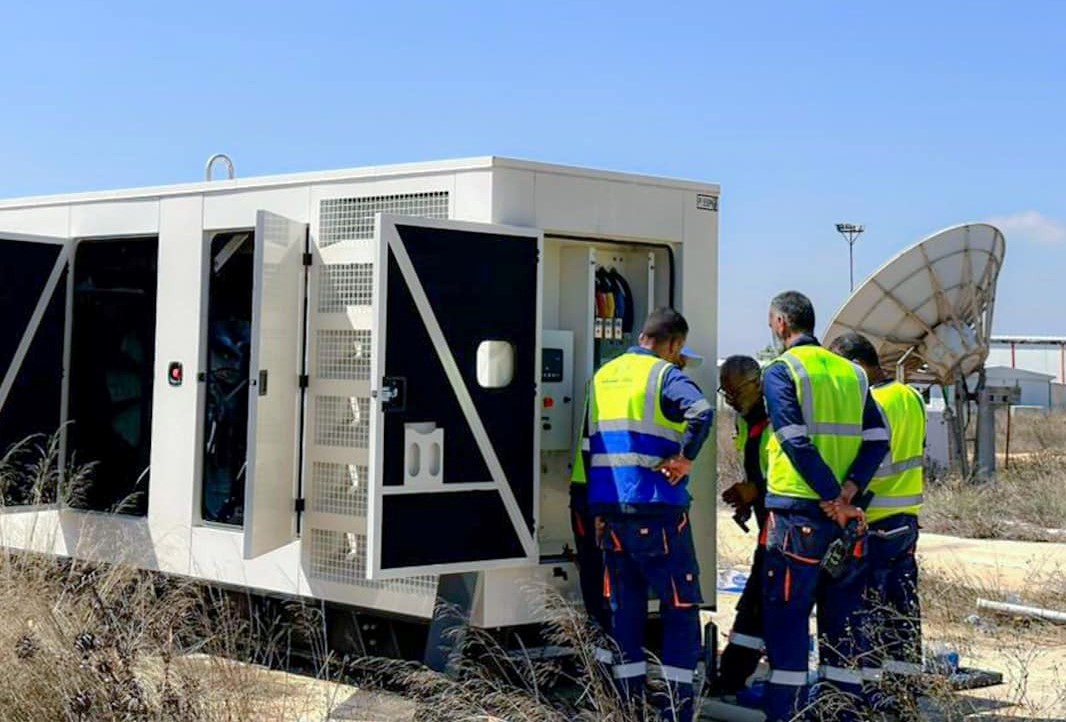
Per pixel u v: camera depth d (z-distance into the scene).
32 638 5.18
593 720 5.63
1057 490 15.38
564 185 6.43
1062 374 41.25
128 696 4.98
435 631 6.08
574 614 6.01
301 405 6.71
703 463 6.84
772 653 5.82
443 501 5.95
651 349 5.99
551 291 6.73
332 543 6.66
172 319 7.43
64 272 7.98
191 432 7.30
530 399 6.26
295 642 7.11
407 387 5.83
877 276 15.43
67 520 7.79
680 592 5.73
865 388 5.91
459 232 6.00
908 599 6.42
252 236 7.24
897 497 6.43
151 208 7.58
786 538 5.76
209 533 7.18
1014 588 9.81
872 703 5.94
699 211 6.95
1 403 7.62
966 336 15.91
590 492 5.90
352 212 6.67
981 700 6.65
